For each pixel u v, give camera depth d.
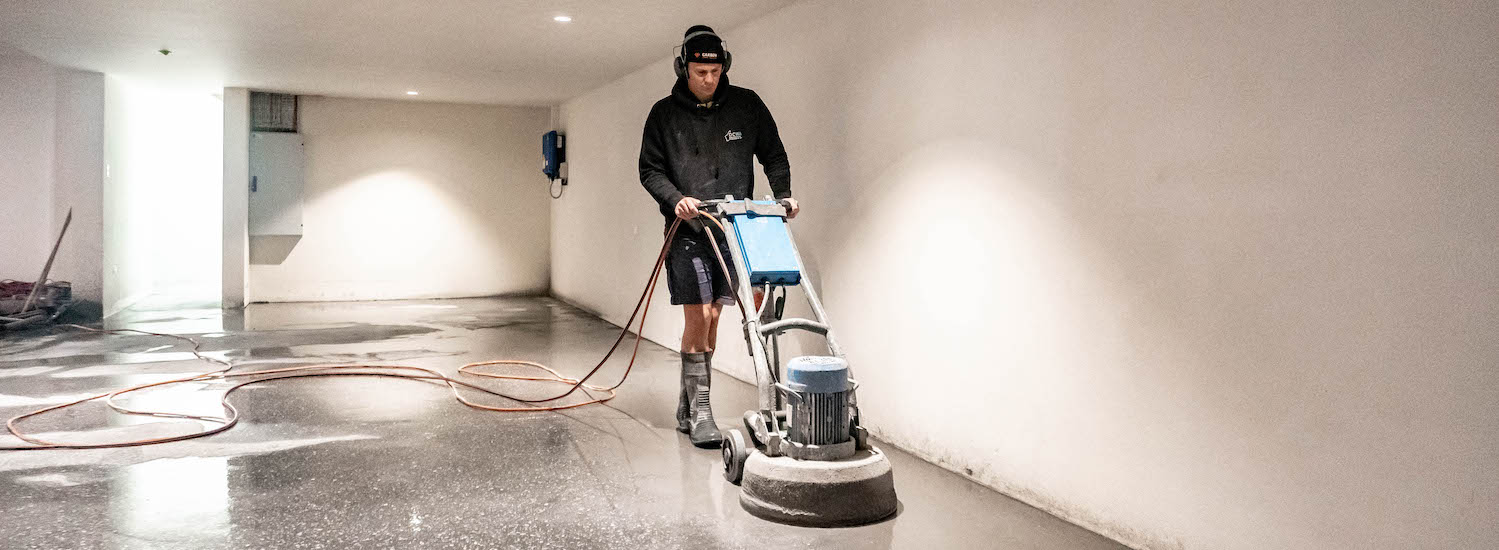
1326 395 1.76
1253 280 1.90
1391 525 1.66
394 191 8.77
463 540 2.22
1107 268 2.29
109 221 7.18
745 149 3.20
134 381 4.34
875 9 3.31
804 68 3.86
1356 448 1.71
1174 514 2.10
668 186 3.09
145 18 4.90
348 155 8.59
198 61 6.36
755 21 4.35
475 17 4.72
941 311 2.97
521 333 6.39
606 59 5.87
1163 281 2.12
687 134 3.16
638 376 4.66
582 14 4.57
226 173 7.90
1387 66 1.64
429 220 8.89
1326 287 1.76
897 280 3.21
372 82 7.32
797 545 2.20
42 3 4.58
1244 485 1.93
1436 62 1.56
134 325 6.61
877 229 3.33
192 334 6.13
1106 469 2.30
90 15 4.84
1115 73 2.26
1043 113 2.50
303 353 5.35
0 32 5.33
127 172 7.75
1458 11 1.53
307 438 3.25
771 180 3.25
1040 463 2.53
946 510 2.51
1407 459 1.63
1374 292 1.67
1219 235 1.98
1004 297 2.66
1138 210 2.19
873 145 3.34
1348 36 1.71
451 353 5.41
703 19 4.46
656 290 5.93
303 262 8.53
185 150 10.30
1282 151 1.84
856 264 3.48
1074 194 2.39
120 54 6.10
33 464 2.85
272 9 4.64
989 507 2.54
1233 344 1.95
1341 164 1.72
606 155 7.08
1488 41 1.49
